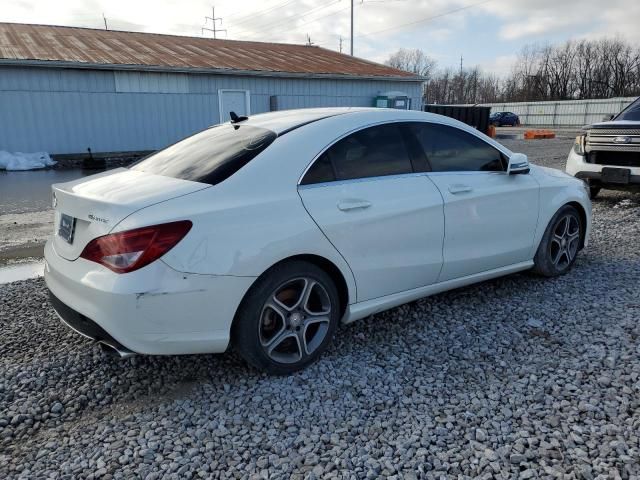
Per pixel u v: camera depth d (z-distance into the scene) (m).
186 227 2.56
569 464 2.21
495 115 45.97
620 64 64.75
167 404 2.75
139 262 2.49
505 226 4.04
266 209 2.79
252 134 3.24
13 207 9.04
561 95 68.62
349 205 3.09
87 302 2.61
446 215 3.59
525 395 2.74
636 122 7.45
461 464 2.22
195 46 22.05
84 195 2.77
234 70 18.02
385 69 23.19
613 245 5.67
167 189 2.73
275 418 2.60
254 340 2.83
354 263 3.14
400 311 3.92
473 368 3.06
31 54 15.75
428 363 3.14
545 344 3.33
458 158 3.83
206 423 2.57
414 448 2.34
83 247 2.68
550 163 14.45
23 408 2.71
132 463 2.27
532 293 4.25
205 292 2.60
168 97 17.47
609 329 3.50
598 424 2.47
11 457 2.34
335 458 2.28
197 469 2.23
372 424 2.53
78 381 2.99
